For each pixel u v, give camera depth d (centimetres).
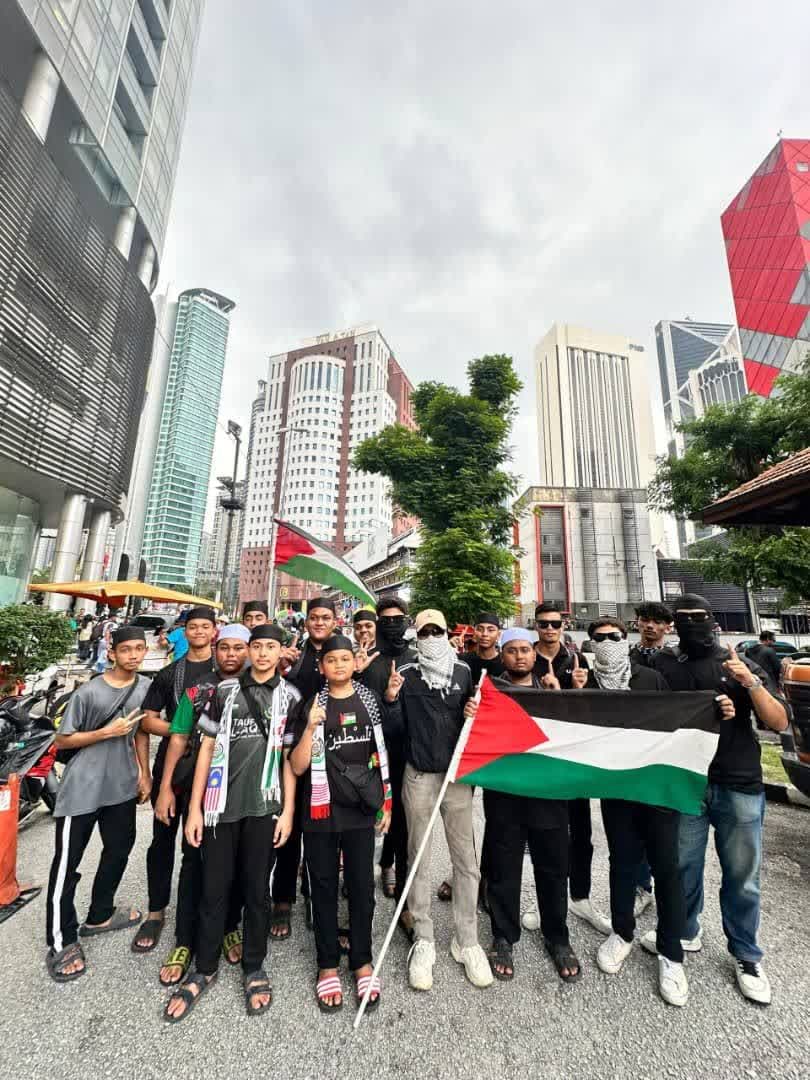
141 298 2128
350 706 267
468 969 252
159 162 2556
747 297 4600
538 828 270
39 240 1518
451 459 1861
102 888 285
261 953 240
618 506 4672
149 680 313
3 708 420
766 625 3462
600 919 300
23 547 1811
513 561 1747
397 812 332
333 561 512
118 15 2114
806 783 378
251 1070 193
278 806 255
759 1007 232
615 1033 216
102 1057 198
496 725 285
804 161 4238
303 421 10875
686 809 258
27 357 1484
